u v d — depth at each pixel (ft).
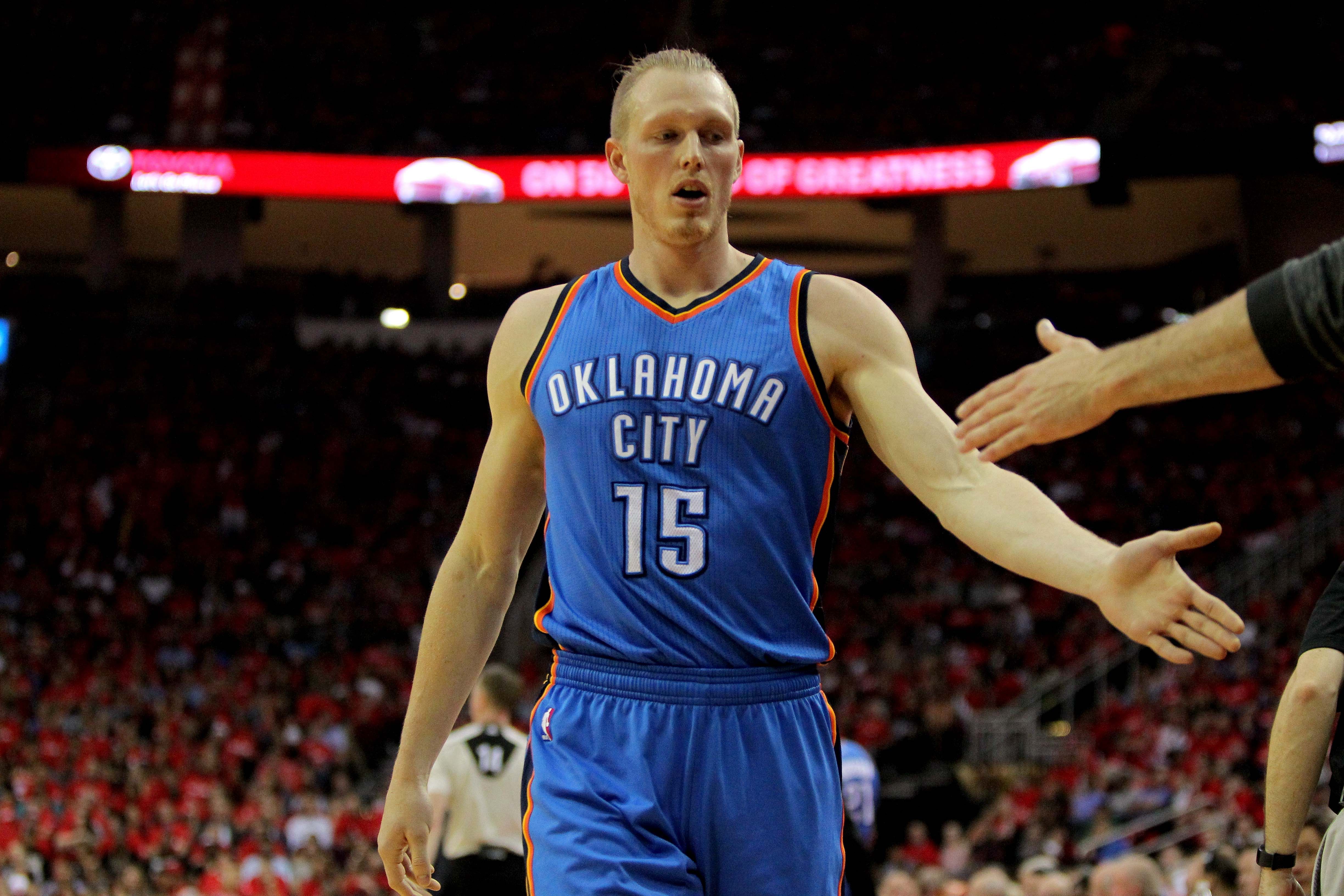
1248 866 37.27
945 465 16.74
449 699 19.25
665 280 18.28
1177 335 13.83
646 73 18.40
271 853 94.84
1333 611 21.31
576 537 17.97
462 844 37.24
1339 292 12.81
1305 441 162.50
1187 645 14.05
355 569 156.46
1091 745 112.27
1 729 119.14
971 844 88.84
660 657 17.39
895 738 111.75
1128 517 153.58
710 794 17.08
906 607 138.72
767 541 17.40
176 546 157.38
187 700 126.82
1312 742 20.81
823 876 17.38
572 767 17.42
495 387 19.17
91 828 100.27
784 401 17.46
